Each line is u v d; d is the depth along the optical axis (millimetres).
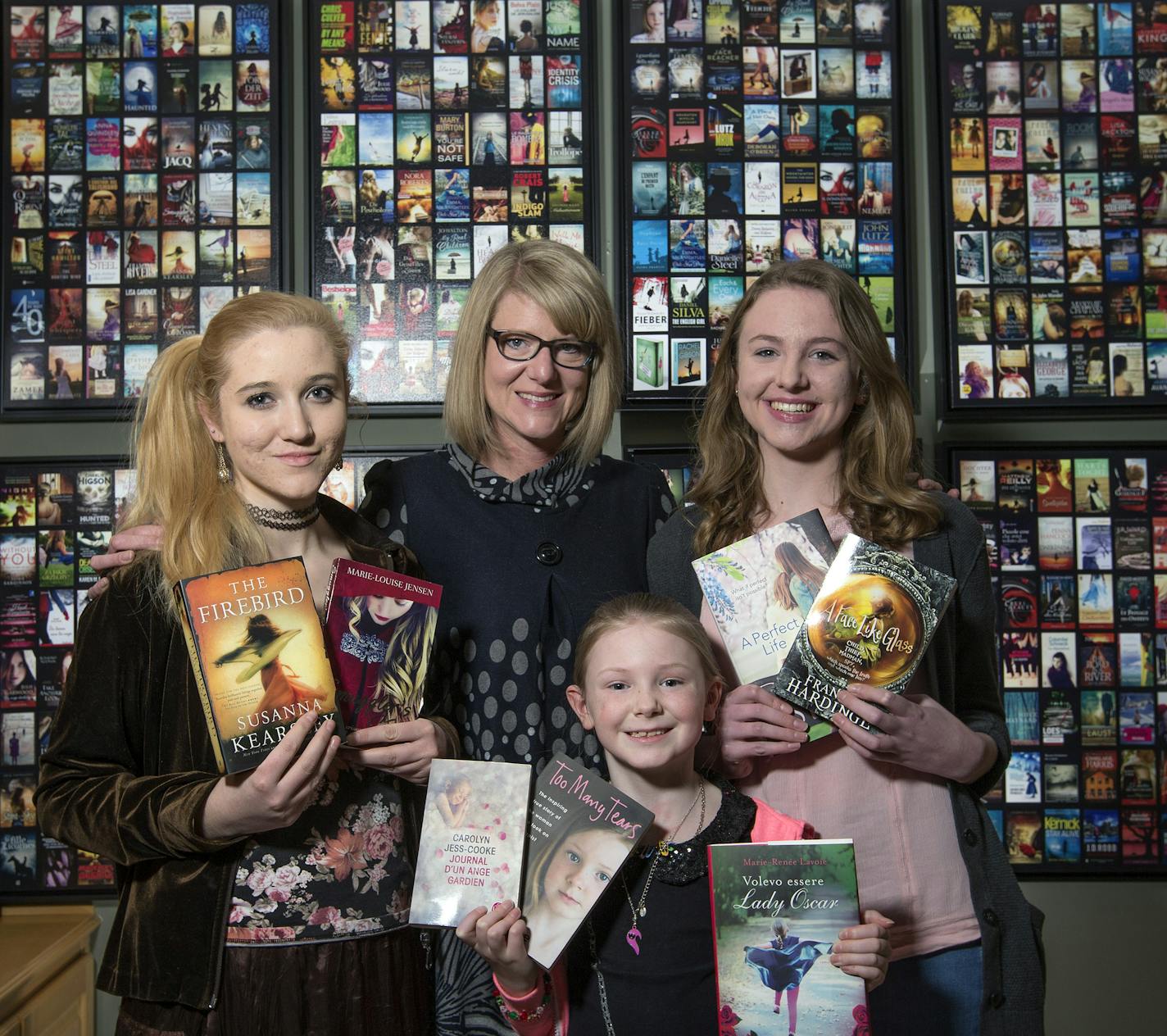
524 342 1707
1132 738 2436
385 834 1438
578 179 2459
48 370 2434
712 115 2475
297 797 1268
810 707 1513
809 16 2492
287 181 2467
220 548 1403
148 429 1469
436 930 1660
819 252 2461
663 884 1492
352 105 2461
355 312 2438
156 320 2438
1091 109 2488
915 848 1559
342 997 1369
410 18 2473
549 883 1418
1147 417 2479
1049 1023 2449
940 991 1534
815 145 2475
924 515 1655
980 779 1662
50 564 2432
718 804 1545
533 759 1666
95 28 2471
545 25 2477
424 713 1698
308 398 1411
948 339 2457
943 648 1653
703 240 2457
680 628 1533
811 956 1361
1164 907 2453
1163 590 2449
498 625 1708
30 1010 2082
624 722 1487
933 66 2504
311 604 1334
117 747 1399
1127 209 2475
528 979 1431
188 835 1281
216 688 1280
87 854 2391
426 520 1775
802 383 1593
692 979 1450
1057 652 2451
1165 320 2459
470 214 2453
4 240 2447
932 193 2502
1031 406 2438
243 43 2465
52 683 2416
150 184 2451
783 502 1705
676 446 2453
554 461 1790
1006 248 2469
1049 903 2465
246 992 1338
